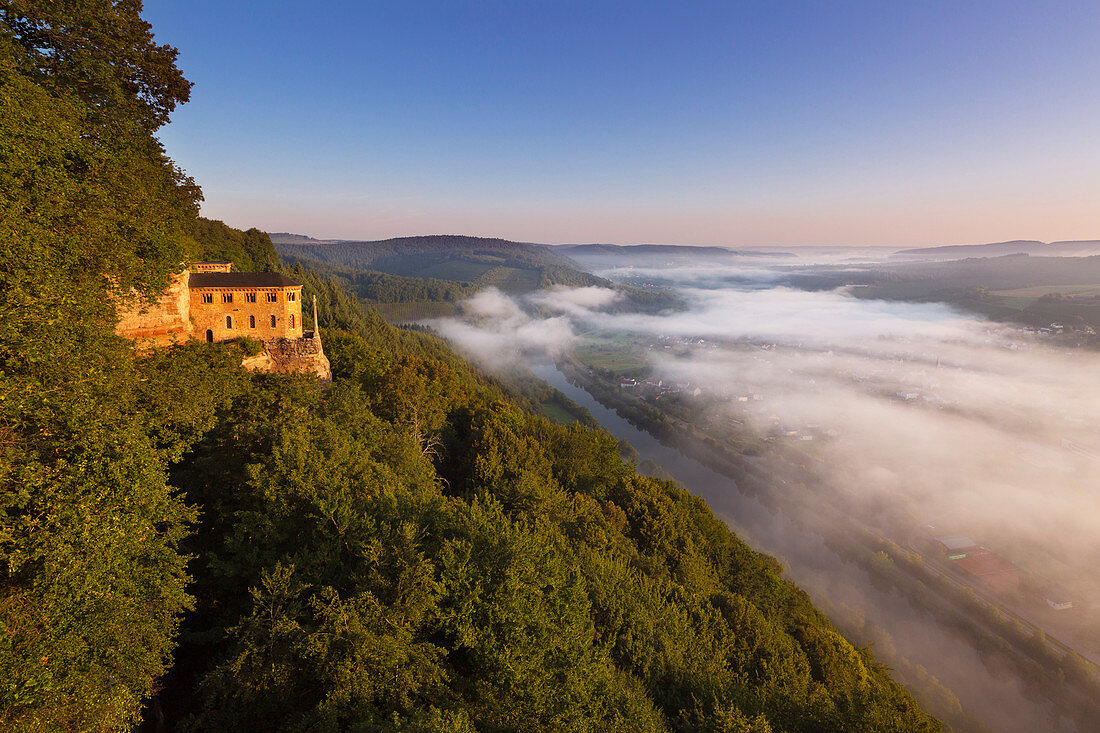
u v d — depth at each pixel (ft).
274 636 74.64
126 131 133.59
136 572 73.67
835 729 91.15
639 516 222.89
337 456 114.73
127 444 70.33
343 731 71.92
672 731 100.48
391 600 82.99
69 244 78.48
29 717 51.96
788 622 203.00
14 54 98.43
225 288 213.25
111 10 130.82
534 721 79.15
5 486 61.11
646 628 122.31
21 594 58.49
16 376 62.54
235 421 122.42
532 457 228.02
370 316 635.66
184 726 74.69
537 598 96.27
